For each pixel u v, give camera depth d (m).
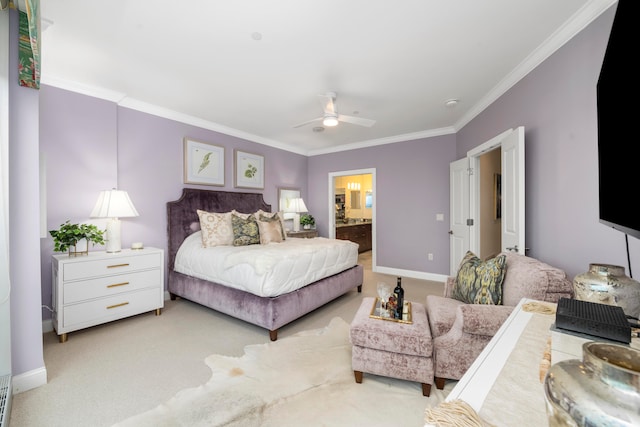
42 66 2.44
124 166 3.16
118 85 2.83
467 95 3.07
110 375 1.90
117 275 2.68
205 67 2.47
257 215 4.02
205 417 1.52
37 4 1.30
